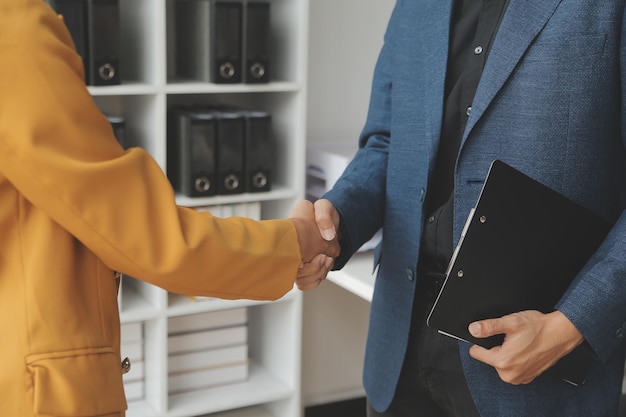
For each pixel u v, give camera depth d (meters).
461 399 1.52
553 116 1.36
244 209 2.88
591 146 1.37
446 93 1.53
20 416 1.13
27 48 1.12
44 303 1.15
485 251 1.37
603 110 1.36
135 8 2.75
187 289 1.25
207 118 2.73
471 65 1.48
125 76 2.87
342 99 3.34
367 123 1.79
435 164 1.53
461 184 1.45
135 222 1.19
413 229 1.56
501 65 1.39
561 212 1.37
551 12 1.36
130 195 1.19
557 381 1.44
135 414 2.86
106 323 1.22
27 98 1.11
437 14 1.54
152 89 2.64
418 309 1.57
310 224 1.55
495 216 1.36
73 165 1.13
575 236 1.40
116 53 2.59
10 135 1.10
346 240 1.62
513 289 1.41
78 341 1.16
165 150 2.71
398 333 1.59
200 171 2.76
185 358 3.00
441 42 1.52
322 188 3.06
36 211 1.17
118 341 1.25
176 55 3.03
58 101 1.13
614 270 1.32
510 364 1.34
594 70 1.34
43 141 1.12
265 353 3.24
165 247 1.21
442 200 1.55
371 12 3.32
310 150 3.09
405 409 1.64
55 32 1.18
